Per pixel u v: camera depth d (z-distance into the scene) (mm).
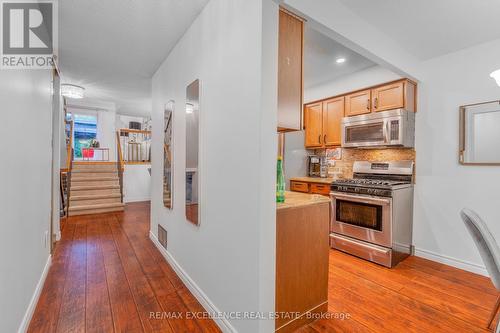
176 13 2111
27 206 1741
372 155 3615
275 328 1598
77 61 3182
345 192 3195
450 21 2178
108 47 2762
